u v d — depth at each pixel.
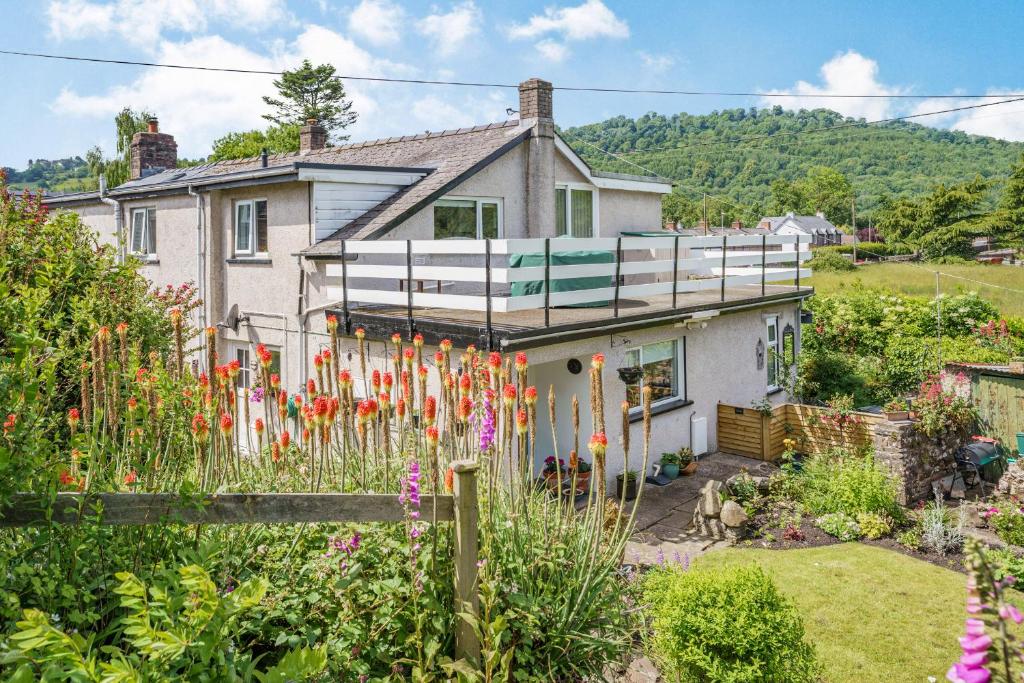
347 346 11.92
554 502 5.35
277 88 57.12
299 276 13.16
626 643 5.04
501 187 14.63
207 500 3.49
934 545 9.37
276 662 3.70
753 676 5.20
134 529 3.66
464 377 4.95
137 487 4.04
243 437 11.41
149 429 4.34
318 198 12.82
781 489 11.07
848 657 6.86
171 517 3.43
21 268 6.99
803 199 89.69
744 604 5.41
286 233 13.45
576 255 12.03
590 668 4.43
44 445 3.59
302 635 3.65
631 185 17.92
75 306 6.21
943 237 54.91
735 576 5.66
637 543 9.47
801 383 16.47
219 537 3.66
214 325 14.88
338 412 5.95
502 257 13.79
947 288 36.97
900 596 8.08
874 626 7.43
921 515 10.34
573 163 16.27
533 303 9.88
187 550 3.16
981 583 2.50
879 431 11.55
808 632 7.32
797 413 13.57
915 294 35.25
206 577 2.84
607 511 8.05
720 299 14.11
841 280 39.66
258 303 14.15
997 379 13.20
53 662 2.77
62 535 3.42
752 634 5.27
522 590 4.36
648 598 6.04
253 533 4.06
